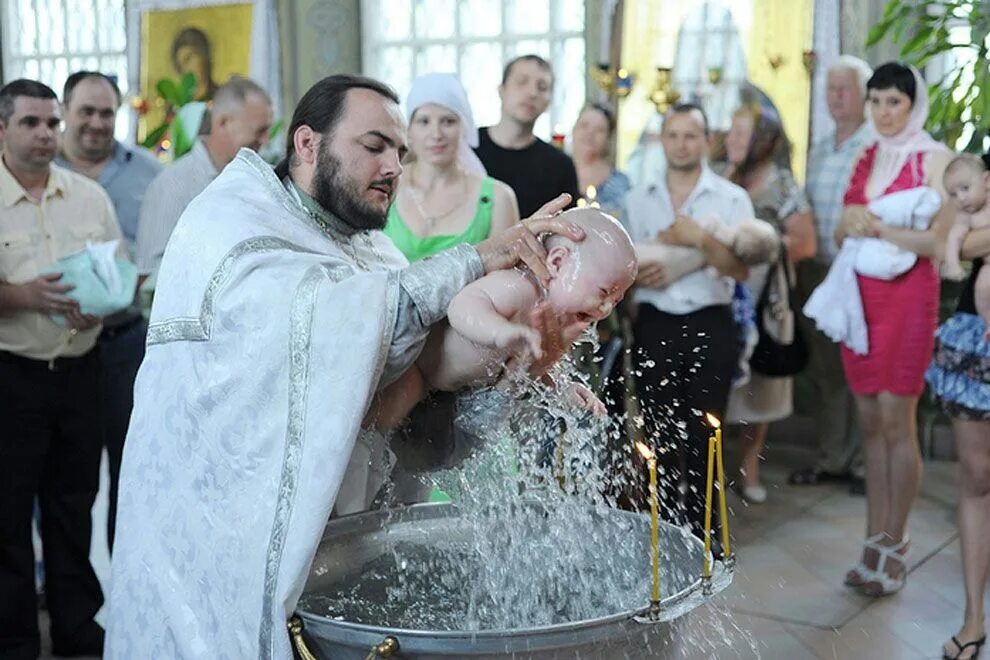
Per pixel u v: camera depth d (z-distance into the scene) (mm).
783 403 4980
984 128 5086
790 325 4785
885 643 3508
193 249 1938
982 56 5078
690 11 5965
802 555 4293
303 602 1955
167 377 1932
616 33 6109
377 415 1973
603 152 5066
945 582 4008
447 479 2182
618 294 1885
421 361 1974
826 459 5285
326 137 2043
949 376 3383
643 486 2730
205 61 7801
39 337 3328
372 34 7555
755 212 5145
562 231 1862
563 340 1904
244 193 2041
